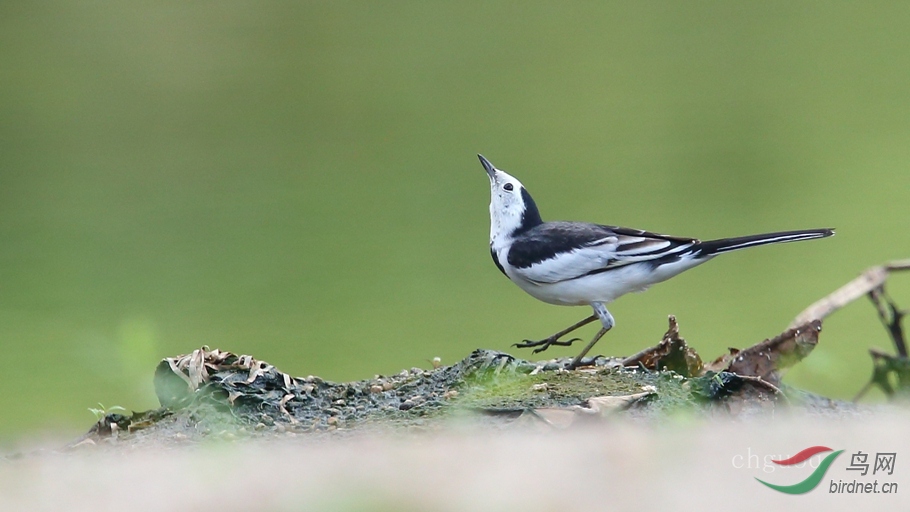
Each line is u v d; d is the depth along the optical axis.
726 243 14.45
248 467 8.64
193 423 11.19
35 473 9.12
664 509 7.30
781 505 7.52
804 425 10.48
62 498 8.22
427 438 10.06
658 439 9.43
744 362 12.05
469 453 8.91
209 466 8.65
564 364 13.59
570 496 7.55
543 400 11.05
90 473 8.90
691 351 12.92
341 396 11.83
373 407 11.56
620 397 10.74
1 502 8.05
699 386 11.09
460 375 12.16
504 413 10.63
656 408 10.77
